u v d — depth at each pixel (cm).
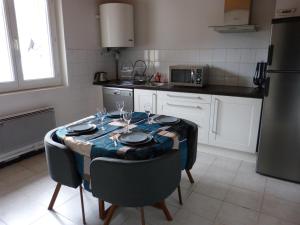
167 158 154
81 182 183
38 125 301
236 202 214
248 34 309
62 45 336
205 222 190
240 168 276
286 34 215
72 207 209
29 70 308
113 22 361
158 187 155
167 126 199
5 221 192
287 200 217
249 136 276
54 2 323
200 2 331
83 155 172
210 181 248
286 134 239
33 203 214
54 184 245
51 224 189
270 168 255
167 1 356
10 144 273
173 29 361
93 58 384
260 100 259
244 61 319
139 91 341
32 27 303
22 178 256
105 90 378
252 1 295
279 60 224
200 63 351
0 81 278
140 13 384
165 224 188
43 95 314
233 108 278
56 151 174
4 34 275
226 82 338
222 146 297
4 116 271
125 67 422
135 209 206
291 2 212
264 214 199
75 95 360
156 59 388
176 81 336
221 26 287
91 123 210
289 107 231
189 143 209
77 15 346
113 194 153
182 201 215
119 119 223
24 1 290
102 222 190
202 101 296
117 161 146
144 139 168
